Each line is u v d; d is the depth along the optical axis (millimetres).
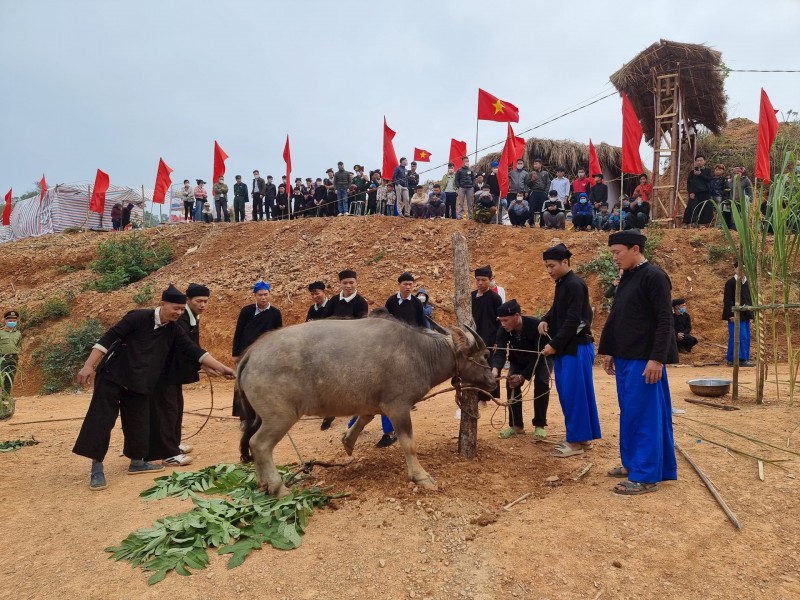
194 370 7273
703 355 13812
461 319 6656
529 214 18922
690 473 5789
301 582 4387
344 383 5699
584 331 6637
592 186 19047
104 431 6500
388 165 19125
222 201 24766
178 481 6355
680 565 4305
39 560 4898
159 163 24734
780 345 13945
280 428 5684
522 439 7352
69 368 16281
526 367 7375
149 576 4523
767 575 4156
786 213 7559
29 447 8562
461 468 6227
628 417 5488
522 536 4734
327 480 6168
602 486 5629
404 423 5844
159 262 22047
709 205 17469
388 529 5008
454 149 20562
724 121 21562
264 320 8953
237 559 4621
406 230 19031
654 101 19703
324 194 23031
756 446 6375
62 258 23500
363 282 16797
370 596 4215
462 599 4129
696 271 15586
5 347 12383
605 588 4129
